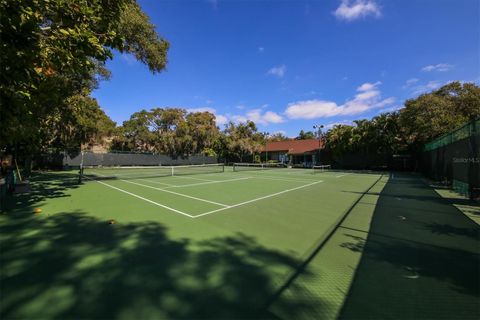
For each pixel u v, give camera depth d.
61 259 3.86
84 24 4.36
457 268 3.67
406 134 27.30
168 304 2.74
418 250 4.37
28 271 3.46
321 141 40.19
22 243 4.51
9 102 3.94
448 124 19.30
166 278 3.31
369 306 2.75
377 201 9.03
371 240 4.88
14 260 3.81
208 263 3.78
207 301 2.81
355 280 3.32
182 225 5.76
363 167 33.34
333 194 10.64
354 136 32.69
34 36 3.54
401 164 29.91
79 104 12.47
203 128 43.12
